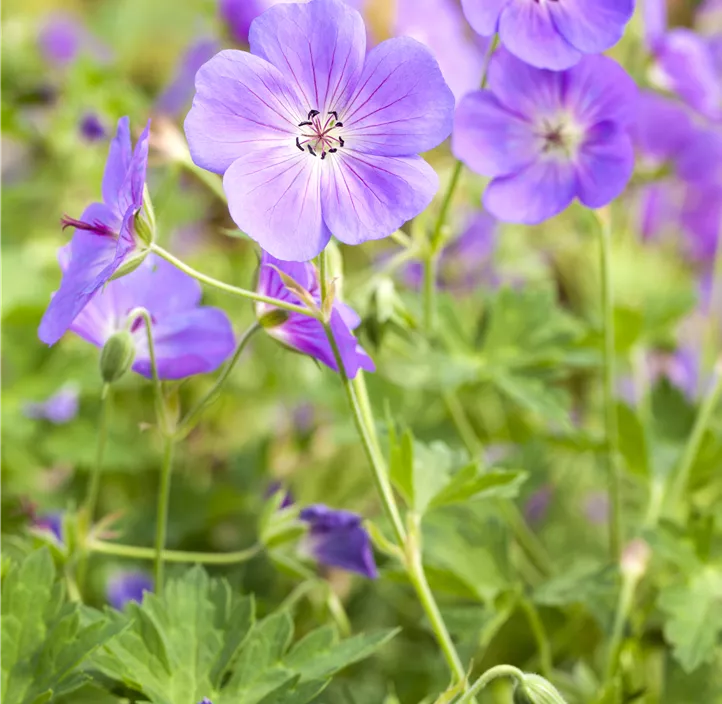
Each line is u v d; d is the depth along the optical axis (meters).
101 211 0.62
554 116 0.66
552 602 0.70
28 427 0.81
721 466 0.74
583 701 0.71
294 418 0.82
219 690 0.64
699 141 0.80
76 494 0.81
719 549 0.70
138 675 0.63
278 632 0.64
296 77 0.60
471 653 0.73
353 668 0.75
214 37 0.91
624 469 0.76
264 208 0.60
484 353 0.76
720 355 0.74
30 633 0.63
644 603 0.73
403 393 0.79
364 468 0.83
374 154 0.60
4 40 1.08
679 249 1.00
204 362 0.65
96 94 1.01
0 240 1.01
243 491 0.80
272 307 0.63
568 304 0.98
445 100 0.60
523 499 0.77
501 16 0.63
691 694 0.73
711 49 0.81
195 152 0.60
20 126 1.04
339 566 0.69
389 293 0.69
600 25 0.63
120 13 1.31
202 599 0.65
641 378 0.80
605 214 0.70
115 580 0.77
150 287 0.65
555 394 0.74
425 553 0.72
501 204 0.66
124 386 0.84
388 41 0.60
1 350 0.82
